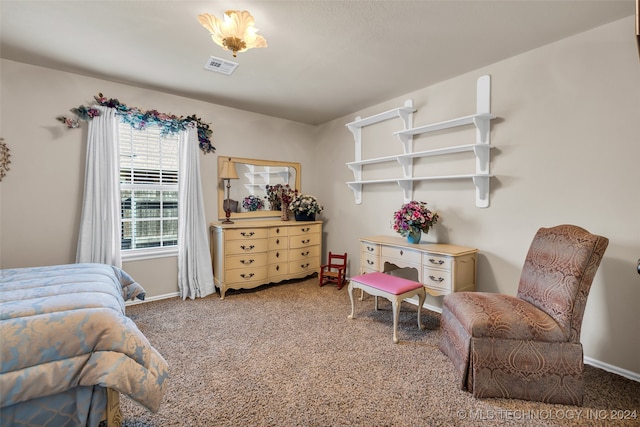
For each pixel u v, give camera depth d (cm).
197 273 347
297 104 372
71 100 284
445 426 149
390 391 176
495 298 203
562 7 184
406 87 315
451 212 297
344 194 425
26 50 241
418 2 180
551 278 182
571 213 220
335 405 164
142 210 333
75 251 289
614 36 199
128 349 128
